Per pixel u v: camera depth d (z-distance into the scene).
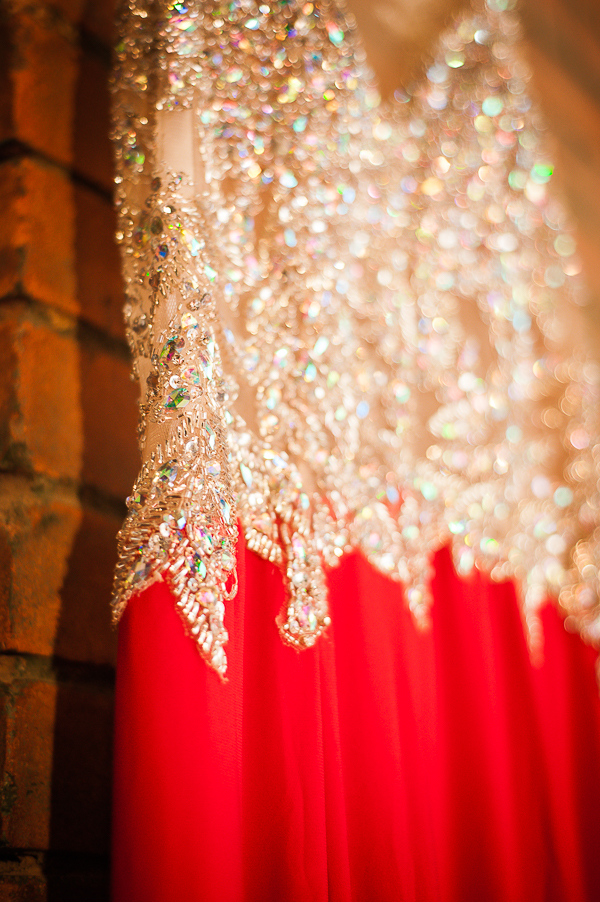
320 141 0.59
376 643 0.52
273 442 0.51
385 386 0.60
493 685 0.58
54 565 0.50
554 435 0.71
